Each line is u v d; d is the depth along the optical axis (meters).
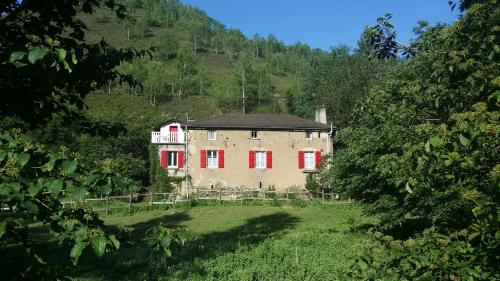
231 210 26.91
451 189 4.04
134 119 42.88
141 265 12.43
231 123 34.56
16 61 3.05
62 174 2.87
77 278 10.91
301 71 115.00
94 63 5.46
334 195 30.73
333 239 16.23
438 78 4.43
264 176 34.12
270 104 81.62
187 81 86.75
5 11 4.76
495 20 4.15
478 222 3.15
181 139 34.62
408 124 5.71
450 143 3.24
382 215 13.87
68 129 5.70
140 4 156.62
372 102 7.36
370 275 3.71
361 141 13.70
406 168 4.30
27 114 4.90
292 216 24.53
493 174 3.03
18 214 3.06
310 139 34.69
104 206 26.50
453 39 4.51
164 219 23.94
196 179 33.69
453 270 3.27
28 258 3.32
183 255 13.73
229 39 136.50
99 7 5.31
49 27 4.99
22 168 2.83
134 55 6.25
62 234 2.99
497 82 3.31
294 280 10.55
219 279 11.00
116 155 33.94
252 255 13.45
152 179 34.44
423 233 3.72
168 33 118.81
